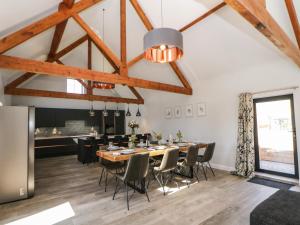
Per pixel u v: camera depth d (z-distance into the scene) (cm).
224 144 529
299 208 186
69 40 606
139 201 309
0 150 304
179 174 457
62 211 277
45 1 324
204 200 311
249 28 395
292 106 409
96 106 932
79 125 865
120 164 379
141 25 528
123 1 459
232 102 515
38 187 379
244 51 451
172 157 348
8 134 312
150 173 455
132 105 972
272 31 216
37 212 275
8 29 328
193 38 496
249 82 479
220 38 456
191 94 636
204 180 415
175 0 417
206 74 576
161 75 707
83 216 262
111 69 842
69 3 359
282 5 326
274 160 486
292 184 381
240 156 459
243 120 463
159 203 301
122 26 457
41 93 642
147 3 457
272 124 459
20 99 741
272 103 452
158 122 798
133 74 774
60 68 366
